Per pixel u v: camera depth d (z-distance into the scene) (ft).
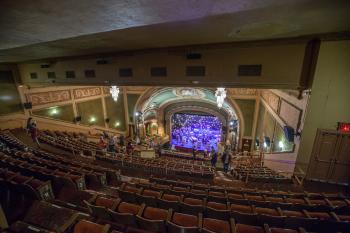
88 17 6.61
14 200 14.16
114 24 7.51
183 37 17.03
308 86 18.95
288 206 14.29
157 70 24.95
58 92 47.16
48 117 45.32
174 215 11.75
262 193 17.63
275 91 35.42
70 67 31.71
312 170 21.34
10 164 18.88
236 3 6.15
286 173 23.63
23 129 40.27
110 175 21.90
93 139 51.67
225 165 33.96
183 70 23.52
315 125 19.75
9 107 38.93
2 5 5.36
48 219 11.48
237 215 12.32
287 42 18.29
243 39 18.30
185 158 48.32
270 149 36.81
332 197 15.84
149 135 70.59
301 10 9.86
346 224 11.33
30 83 39.04
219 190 18.67
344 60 17.12
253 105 51.26
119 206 12.59
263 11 9.83
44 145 34.76
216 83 22.36
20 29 7.73
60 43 18.69
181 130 73.05
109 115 63.00
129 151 43.57
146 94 62.03
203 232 9.92
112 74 28.12
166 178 24.80
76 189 17.17
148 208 12.30
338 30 15.37
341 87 17.88
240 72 20.99
